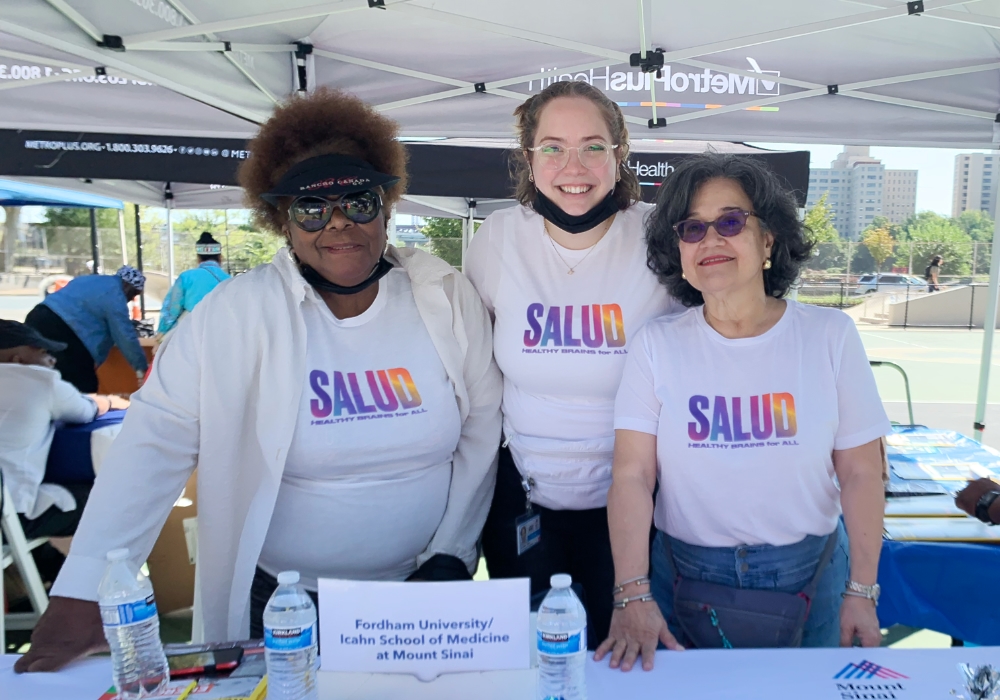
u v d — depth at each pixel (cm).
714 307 155
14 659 125
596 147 173
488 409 187
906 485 256
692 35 322
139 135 382
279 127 158
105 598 112
